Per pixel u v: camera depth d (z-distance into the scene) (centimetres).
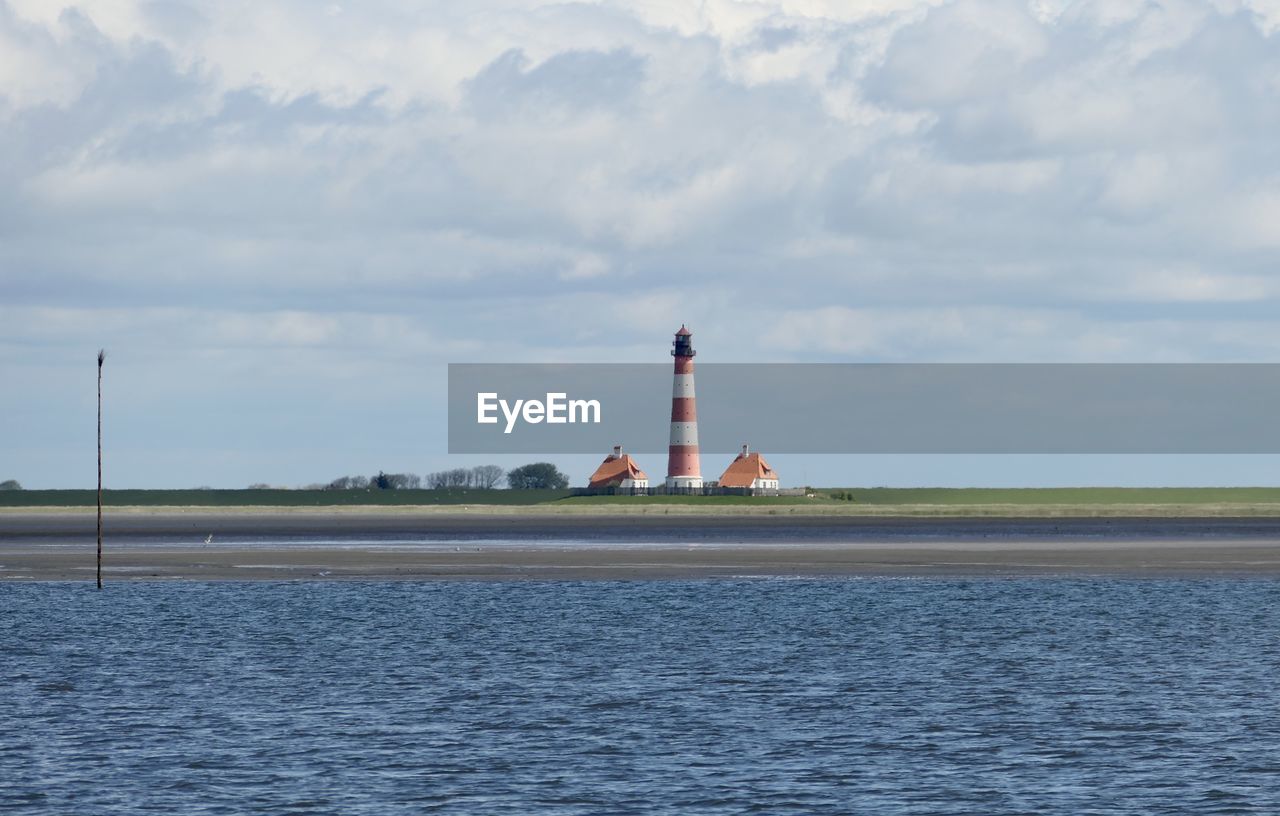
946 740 10906
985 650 15725
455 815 8881
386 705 12362
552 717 11812
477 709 12169
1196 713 11938
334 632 17250
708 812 8944
